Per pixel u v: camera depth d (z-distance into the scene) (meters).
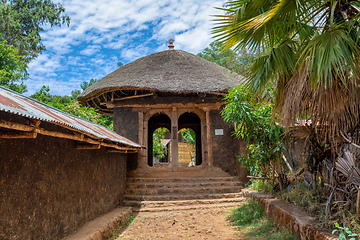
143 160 10.93
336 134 4.19
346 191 4.00
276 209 5.41
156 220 6.87
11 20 18.38
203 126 11.32
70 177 4.71
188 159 26.86
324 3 4.33
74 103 10.82
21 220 3.29
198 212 7.64
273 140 6.68
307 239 3.93
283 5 4.30
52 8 20.91
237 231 5.62
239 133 8.17
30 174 3.53
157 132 24.52
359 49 3.61
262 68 4.73
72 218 4.72
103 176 6.58
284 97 4.53
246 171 10.17
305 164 5.36
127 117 11.21
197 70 11.30
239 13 4.91
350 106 3.77
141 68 11.42
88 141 4.51
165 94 11.34
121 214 6.55
